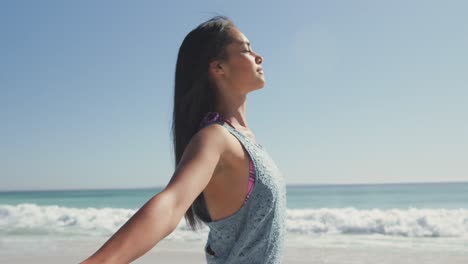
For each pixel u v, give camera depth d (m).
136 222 0.83
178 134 1.60
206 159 1.13
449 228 12.40
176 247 10.15
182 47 1.63
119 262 0.78
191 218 1.60
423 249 9.92
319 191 56.00
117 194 59.84
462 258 8.69
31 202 41.59
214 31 1.58
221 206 1.33
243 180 1.29
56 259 9.03
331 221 13.83
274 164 1.41
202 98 1.57
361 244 10.80
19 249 10.41
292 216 14.70
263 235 1.35
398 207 28.78
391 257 8.94
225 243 1.39
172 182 0.99
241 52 1.59
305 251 9.78
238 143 1.29
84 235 13.18
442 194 43.22
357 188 69.25
